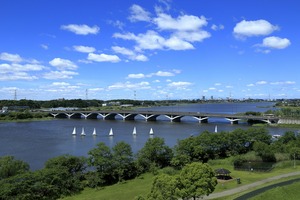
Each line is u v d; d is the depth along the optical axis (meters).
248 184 77.38
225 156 115.38
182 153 104.75
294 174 86.31
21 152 136.38
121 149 92.00
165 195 51.19
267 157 106.62
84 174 89.44
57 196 77.25
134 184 85.06
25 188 72.00
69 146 151.50
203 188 56.50
